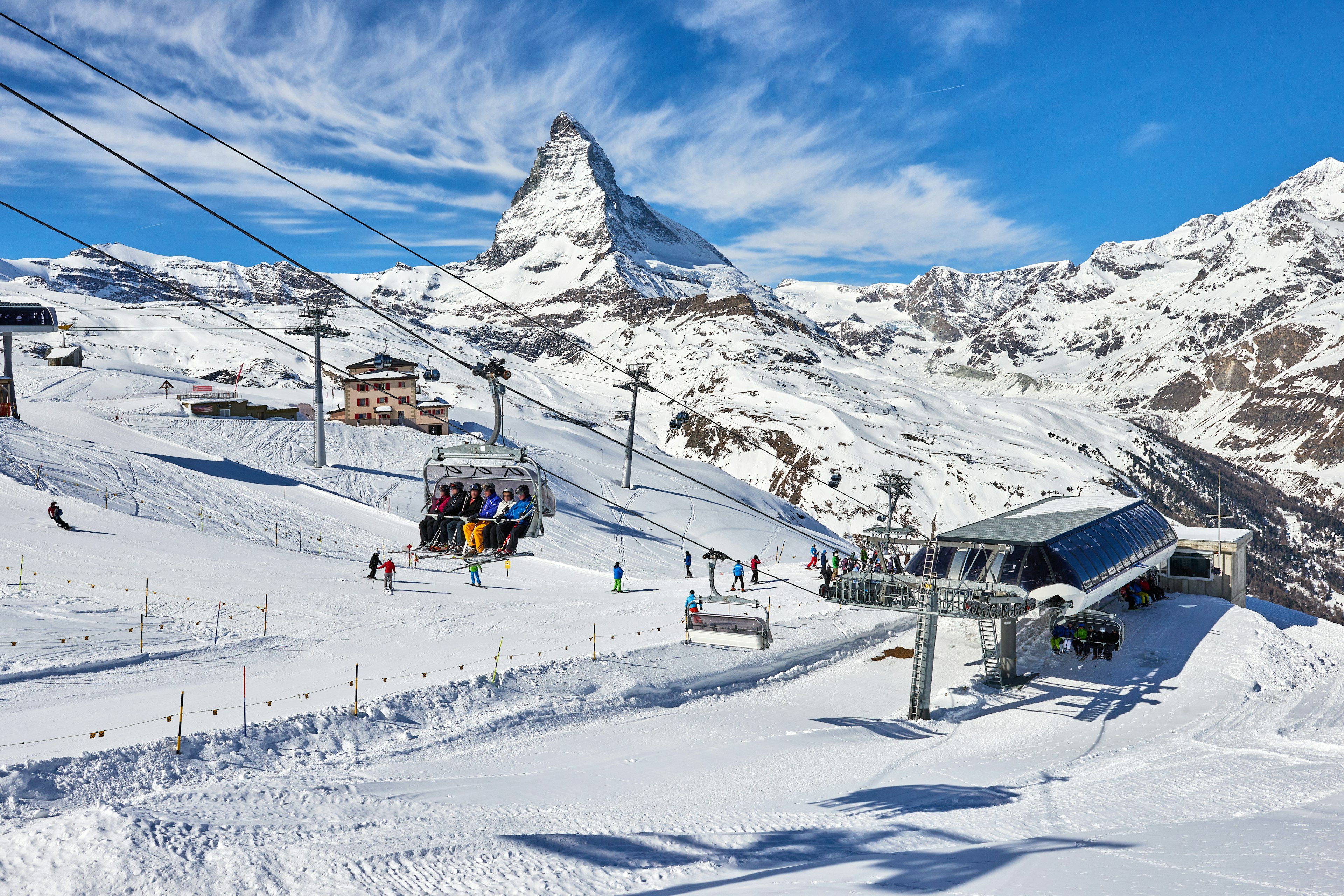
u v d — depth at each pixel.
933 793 22.58
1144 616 49.59
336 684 30.67
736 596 51.66
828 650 44.59
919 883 12.73
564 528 77.44
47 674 28.81
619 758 26.80
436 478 18.69
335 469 83.69
